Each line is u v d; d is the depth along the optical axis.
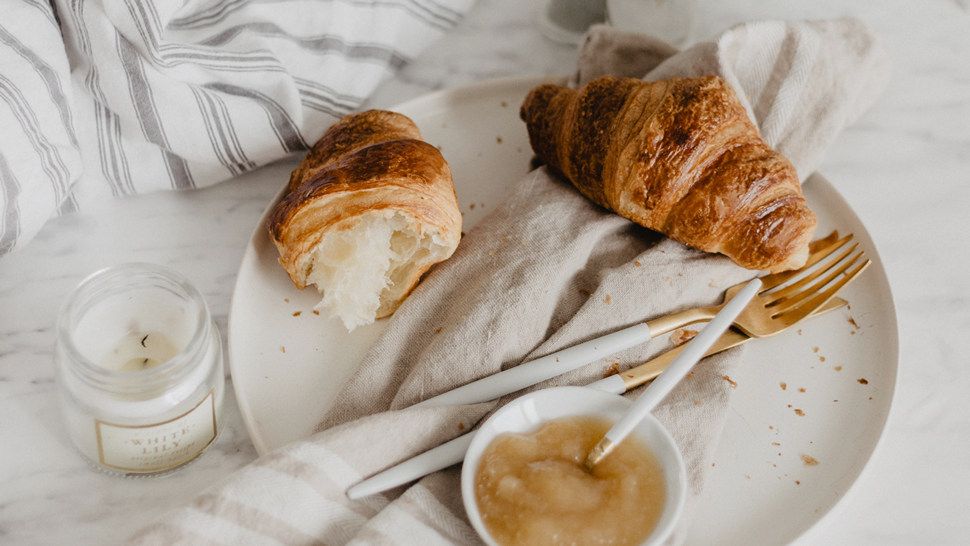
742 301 0.57
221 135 0.66
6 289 0.62
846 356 0.61
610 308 0.60
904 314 0.65
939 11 0.81
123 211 0.67
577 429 0.53
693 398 0.57
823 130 0.68
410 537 0.50
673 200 0.61
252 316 0.61
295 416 0.58
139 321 0.54
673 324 0.60
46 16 0.63
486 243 0.62
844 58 0.69
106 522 0.54
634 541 0.50
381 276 0.60
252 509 0.50
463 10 0.77
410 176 0.60
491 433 0.53
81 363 0.50
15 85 0.61
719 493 0.55
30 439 0.56
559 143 0.65
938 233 0.68
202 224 0.67
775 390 0.60
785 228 0.60
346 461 0.52
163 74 0.64
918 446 0.59
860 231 0.66
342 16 0.71
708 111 0.62
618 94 0.64
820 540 0.55
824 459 0.57
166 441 0.53
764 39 0.69
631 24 0.75
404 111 0.72
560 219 0.63
